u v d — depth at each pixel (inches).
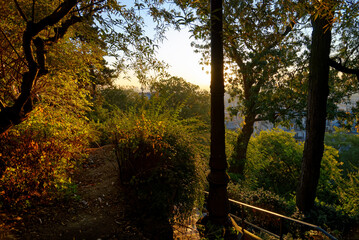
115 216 153.9
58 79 196.2
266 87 459.8
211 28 127.4
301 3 146.2
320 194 657.0
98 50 206.7
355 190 441.7
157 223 152.0
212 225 132.0
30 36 114.6
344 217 259.4
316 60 297.7
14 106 116.0
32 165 144.9
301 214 261.7
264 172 742.5
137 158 175.9
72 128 207.2
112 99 547.8
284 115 487.5
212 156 134.1
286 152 729.0
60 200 159.0
